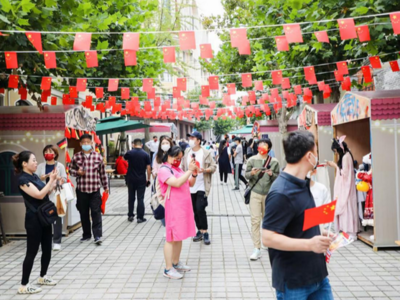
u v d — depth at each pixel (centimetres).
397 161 667
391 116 666
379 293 483
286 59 1173
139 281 546
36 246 507
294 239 245
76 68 808
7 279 566
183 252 689
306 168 262
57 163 716
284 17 903
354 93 734
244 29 532
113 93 1456
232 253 679
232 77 1920
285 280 258
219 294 492
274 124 2262
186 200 557
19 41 621
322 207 239
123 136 2239
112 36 1132
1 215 785
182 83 755
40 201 509
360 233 751
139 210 971
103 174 788
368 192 722
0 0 518
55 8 651
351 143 878
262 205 650
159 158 640
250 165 654
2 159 805
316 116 931
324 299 268
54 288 524
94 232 759
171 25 1661
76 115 881
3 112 812
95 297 491
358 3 602
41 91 866
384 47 795
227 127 6284
